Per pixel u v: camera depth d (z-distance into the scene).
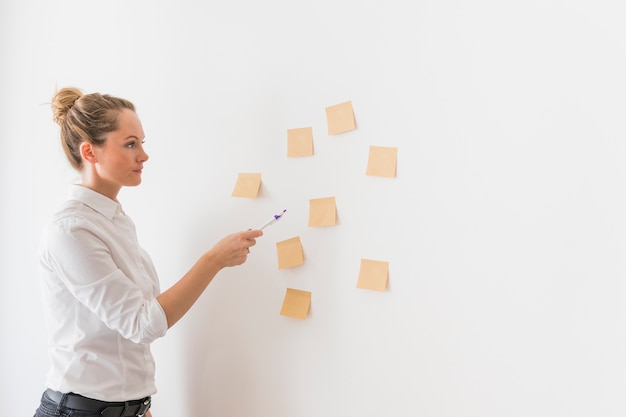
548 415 1.08
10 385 1.99
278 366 1.41
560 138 1.07
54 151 1.83
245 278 1.45
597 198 1.04
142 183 1.65
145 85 1.62
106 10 1.70
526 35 1.09
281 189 1.39
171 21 1.56
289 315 1.37
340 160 1.31
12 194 1.95
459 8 1.16
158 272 1.62
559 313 1.07
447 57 1.17
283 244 1.38
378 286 1.25
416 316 1.22
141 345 1.33
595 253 1.04
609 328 1.03
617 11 1.01
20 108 1.92
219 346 1.51
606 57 1.02
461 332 1.17
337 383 1.32
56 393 1.25
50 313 1.27
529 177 1.10
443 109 1.18
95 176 1.30
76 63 1.78
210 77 1.50
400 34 1.22
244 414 1.47
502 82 1.12
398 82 1.23
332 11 1.31
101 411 1.24
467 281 1.16
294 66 1.36
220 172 1.49
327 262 1.33
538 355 1.09
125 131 1.26
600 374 1.03
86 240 1.19
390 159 1.24
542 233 1.08
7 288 1.98
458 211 1.17
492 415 1.14
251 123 1.43
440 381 1.19
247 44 1.43
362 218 1.28
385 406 1.26
